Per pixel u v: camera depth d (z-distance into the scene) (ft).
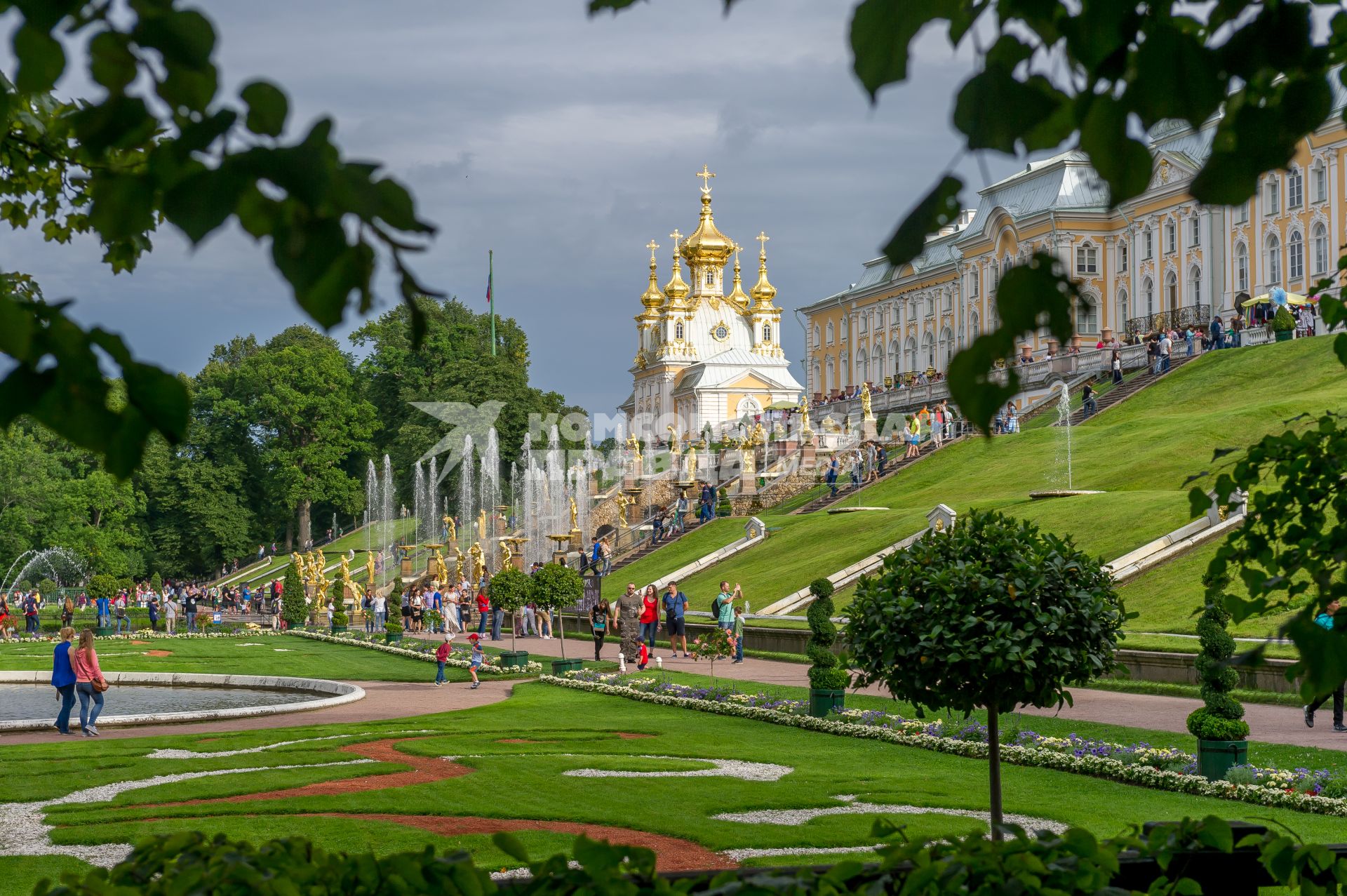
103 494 334.85
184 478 389.19
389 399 412.36
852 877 15.31
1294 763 58.65
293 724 85.15
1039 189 333.83
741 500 239.09
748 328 519.19
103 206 8.63
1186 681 89.15
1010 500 166.71
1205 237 287.07
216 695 113.50
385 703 99.55
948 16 9.40
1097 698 86.84
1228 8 9.95
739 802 52.85
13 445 323.37
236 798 55.31
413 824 49.14
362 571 318.65
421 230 8.57
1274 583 18.37
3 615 209.15
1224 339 238.68
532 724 81.92
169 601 222.69
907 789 55.62
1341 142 251.19
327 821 49.57
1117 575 121.70
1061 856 15.74
